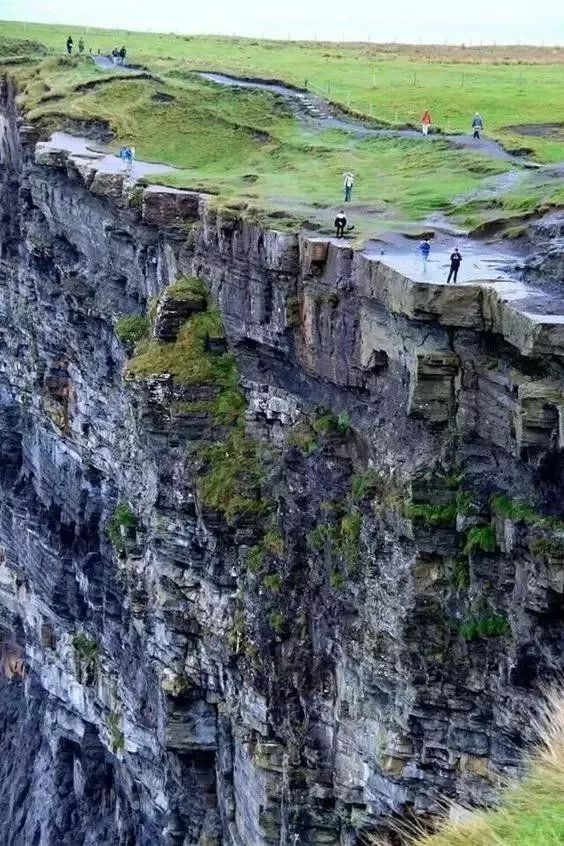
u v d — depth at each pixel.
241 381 64.56
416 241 57.28
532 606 44.53
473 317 46.56
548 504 44.84
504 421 46.03
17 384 98.44
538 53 155.62
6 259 99.88
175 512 65.00
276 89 106.75
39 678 97.62
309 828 57.66
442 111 99.75
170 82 104.69
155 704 72.25
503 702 47.12
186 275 69.94
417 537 49.12
